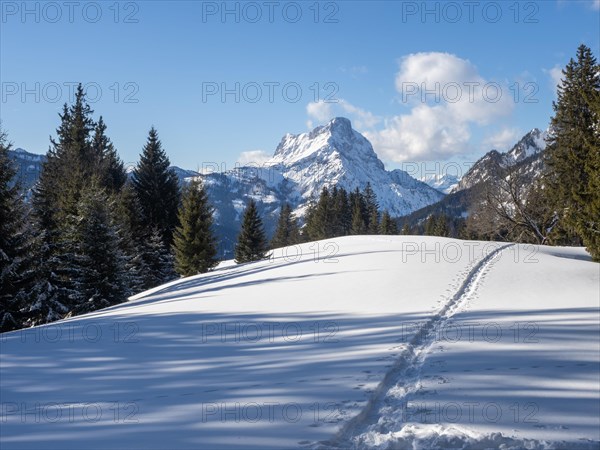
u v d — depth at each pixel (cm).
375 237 3722
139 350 856
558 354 654
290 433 429
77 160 5141
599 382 533
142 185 5694
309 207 9369
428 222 10125
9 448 433
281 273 2150
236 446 407
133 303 1902
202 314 1250
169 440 428
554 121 4156
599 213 2303
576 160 3831
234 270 2822
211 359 755
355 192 9812
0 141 2358
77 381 670
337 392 539
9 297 2289
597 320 877
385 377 590
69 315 2862
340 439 419
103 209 2988
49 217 2895
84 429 473
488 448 375
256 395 548
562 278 1523
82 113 6200
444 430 411
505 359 640
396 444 390
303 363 688
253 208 5612
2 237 2283
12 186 2342
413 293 1345
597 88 3947
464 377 569
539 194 4419
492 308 1071
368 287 1511
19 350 910
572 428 409
